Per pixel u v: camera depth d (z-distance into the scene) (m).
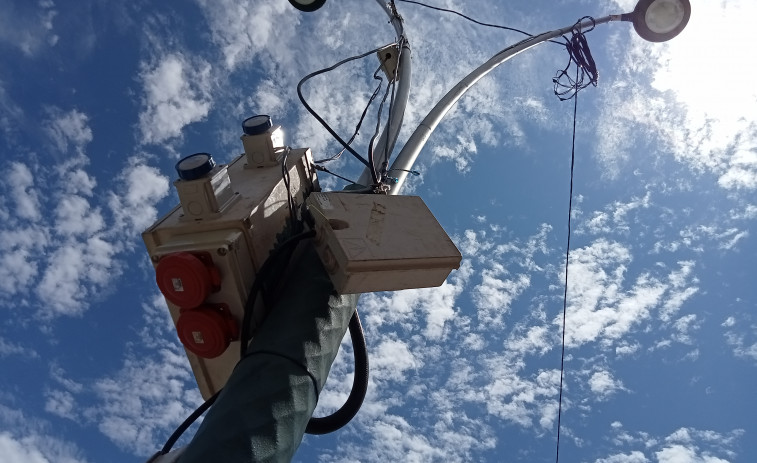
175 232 1.99
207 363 2.10
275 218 2.20
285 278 2.13
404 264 1.86
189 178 1.95
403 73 3.72
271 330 1.84
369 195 2.14
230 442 1.49
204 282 1.81
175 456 1.84
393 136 3.28
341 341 2.03
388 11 4.37
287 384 1.67
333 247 1.89
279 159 2.48
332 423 2.46
